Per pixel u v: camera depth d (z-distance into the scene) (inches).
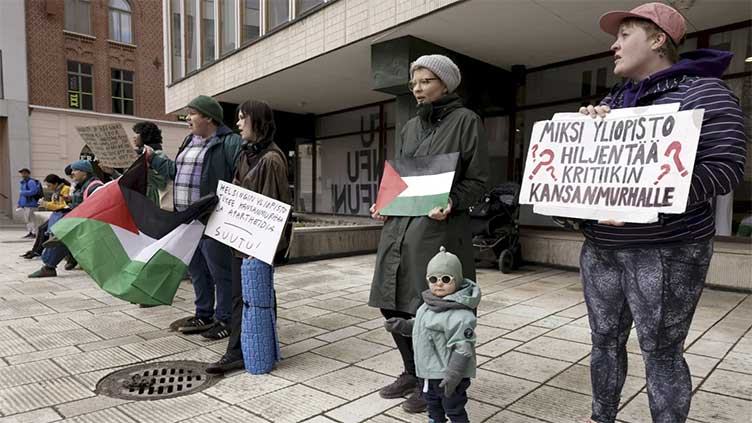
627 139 72.8
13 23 710.5
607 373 84.0
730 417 100.7
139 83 869.2
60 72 775.7
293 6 323.0
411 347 111.0
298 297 220.4
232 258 133.2
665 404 73.5
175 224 130.3
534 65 315.3
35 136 741.9
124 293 121.9
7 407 107.0
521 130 325.4
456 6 218.2
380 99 443.8
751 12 222.7
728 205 245.6
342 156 503.5
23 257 345.7
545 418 101.5
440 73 103.8
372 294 111.6
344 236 346.6
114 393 115.0
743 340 153.9
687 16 228.4
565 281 258.7
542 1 211.0
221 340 156.3
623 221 70.4
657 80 74.1
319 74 347.9
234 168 154.1
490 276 273.4
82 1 809.5
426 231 102.5
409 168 109.8
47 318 181.3
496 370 129.3
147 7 874.8
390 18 245.6
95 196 126.1
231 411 105.5
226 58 404.5
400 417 102.0
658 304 72.1
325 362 136.8
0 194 761.6
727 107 66.3
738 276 227.8
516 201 282.8
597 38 260.2
